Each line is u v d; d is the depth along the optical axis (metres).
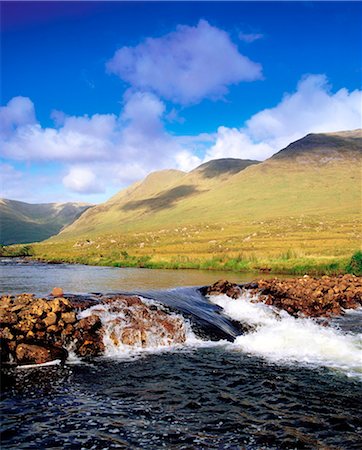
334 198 176.00
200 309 23.47
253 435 10.00
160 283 38.06
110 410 11.21
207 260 64.00
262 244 84.19
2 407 11.15
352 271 47.09
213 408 11.56
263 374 14.65
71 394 12.22
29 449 9.07
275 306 26.81
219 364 15.73
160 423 10.53
